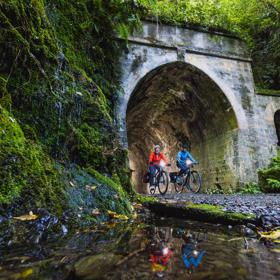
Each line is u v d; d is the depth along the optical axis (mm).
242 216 2992
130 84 9531
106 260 1327
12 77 3279
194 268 1218
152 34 10188
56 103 3822
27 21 3641
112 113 8023
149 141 18828
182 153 10250
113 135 5137
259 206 4105
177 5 10812
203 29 10836
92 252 1499
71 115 4203
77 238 1966
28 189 2330
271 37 12852
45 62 3875
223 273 1162
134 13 9086
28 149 2701
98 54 7430
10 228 1899
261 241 2090
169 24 10453
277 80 12484
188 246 1715
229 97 10703
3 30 3172
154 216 3957
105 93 7633
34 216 2146
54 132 3670
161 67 10195
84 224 2559
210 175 12336
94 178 3752
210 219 3271
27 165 2506
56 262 1294
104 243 1767
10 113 2926
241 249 1699
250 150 10430
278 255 1595
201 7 11039
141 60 9867
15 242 1773
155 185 10016
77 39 6168
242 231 2510
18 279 1062
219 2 11617
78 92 4508
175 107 13469
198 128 13117
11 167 2326
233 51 11211
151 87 11516
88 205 2971
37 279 1063
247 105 10891
